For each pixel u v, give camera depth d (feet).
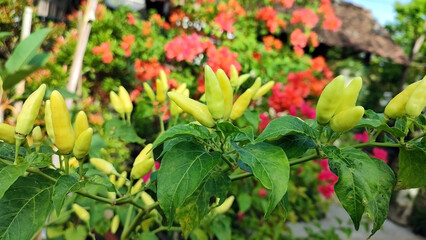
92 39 18.51
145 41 19.45
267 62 18.22
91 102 19.07
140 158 4.32
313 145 3.69
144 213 4.74
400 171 3.86
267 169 3.03
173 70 18.89
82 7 17.69
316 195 15.46
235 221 13.65
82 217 6.38
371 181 3.14
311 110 16.33
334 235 13.96
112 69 19.31
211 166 3.20
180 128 3.50
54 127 3.43
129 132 6.45
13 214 3.20
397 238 28.17
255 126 6.35
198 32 20.94
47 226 6.89
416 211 30.66
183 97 3.61
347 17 36.14
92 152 6.48
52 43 18.02
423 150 3.52
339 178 3.15
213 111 3.61
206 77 3.55
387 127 3.50
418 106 3.56
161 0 21.89
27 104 3.43
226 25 19.19
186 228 4.11
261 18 20.20
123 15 20.21
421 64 47.11
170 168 3.18
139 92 18.94
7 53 13.65
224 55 17.11
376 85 45.44
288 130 3.40
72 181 3.41
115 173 4.90
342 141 18.21
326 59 31.37
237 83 6.46
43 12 17.31
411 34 50.31
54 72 15.14
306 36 20.22
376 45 34.19
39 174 3.51
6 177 3.01
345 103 3.60
